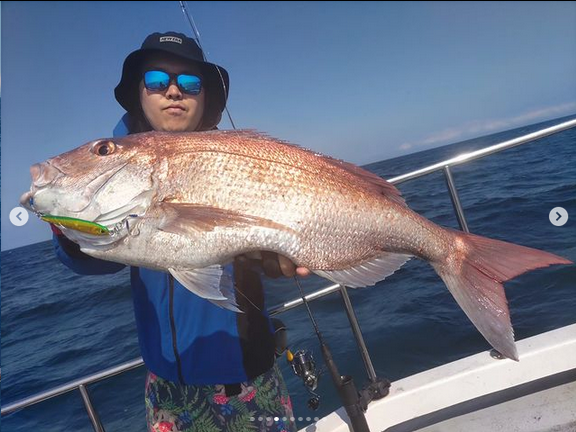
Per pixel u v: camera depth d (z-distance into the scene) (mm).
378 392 2467
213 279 1645
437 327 4469
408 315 4859
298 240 1730
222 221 1666
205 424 1896
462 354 3984
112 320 8141
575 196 7758
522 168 12555
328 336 4754
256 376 1937
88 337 7383
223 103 2418
